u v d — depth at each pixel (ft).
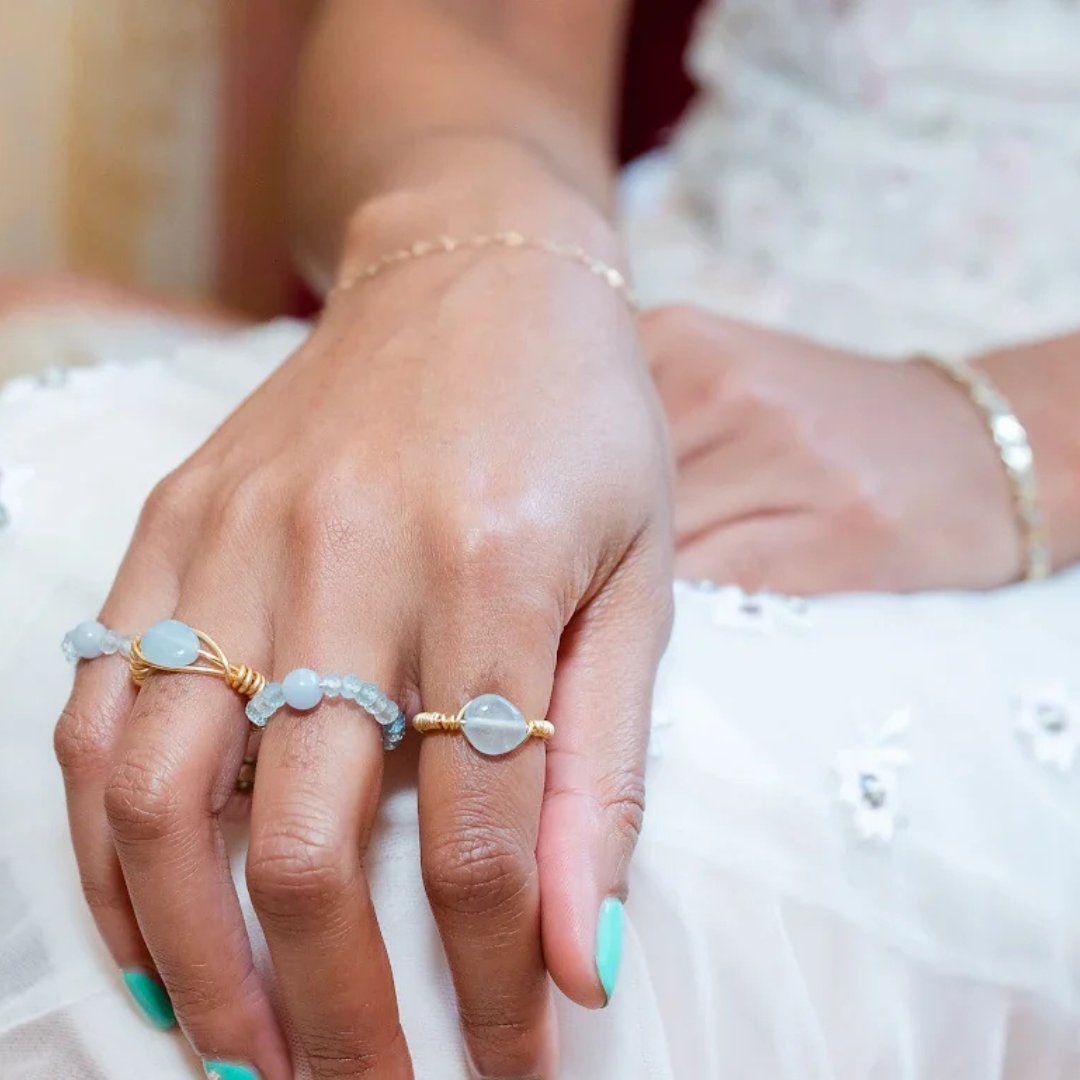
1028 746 1.22
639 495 1.18
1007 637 1.28
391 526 1.13
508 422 1.18
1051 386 1.45
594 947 1.07
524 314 1.26
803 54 1.94
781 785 1.18
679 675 1.22
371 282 1.32
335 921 1.06
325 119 1.63
